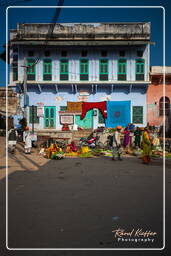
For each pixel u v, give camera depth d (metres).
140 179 6.11
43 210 3.76
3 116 19.11
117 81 18.16
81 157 10.62
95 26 18.59
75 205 4.01
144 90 18.77
